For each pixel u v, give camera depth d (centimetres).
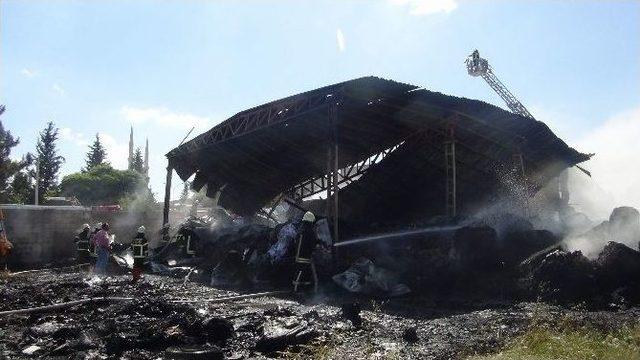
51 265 1605
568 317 610
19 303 739
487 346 495
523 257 1027
